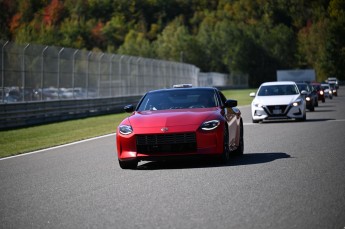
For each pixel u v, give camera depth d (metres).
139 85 140.38
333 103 131.75
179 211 22.02
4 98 82.56
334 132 57.38
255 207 22.20
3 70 82.50
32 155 48.84
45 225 20.73
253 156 39.91
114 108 122.50
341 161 35.38
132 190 27.53
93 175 33.88
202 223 19.80
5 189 30.06
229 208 22.20
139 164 39.06
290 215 20.56
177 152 35.16
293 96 77.06
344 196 23.78
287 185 27.03
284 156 38.97
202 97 39.47
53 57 96.69
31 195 27.66
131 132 35.69
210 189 26.75
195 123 35.44
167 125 35.44
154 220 20.59
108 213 22.28
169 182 29.52
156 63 155.12
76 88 105.38
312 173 30.62
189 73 194.62
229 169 33.50
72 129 79.44
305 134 56.16
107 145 54.72
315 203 22.55
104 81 118.38
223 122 36.12
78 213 22.61
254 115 76.19
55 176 34.28
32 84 89.94
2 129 80.06
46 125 87.06
